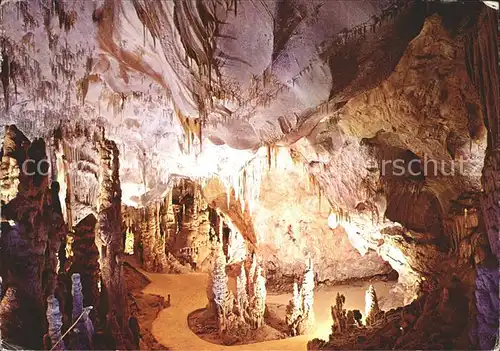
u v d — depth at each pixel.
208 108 9.59
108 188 9.12
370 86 9.05
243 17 7.91
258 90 9.12
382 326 10.83
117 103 12.24
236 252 19.33
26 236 6.98
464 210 10.58
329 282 18.28
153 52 9.21
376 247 14.45
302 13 7.58
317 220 17.92
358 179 13.26
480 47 7.31
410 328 9.57
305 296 13.19
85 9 8.58
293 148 13.88
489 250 7.28
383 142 12.39
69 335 6.96
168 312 14.31
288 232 18.27
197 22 7.96
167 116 12.97
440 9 7.35
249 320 13.04
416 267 12.62
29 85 10.45
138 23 8.65
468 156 10.51
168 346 11.70
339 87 8.71
